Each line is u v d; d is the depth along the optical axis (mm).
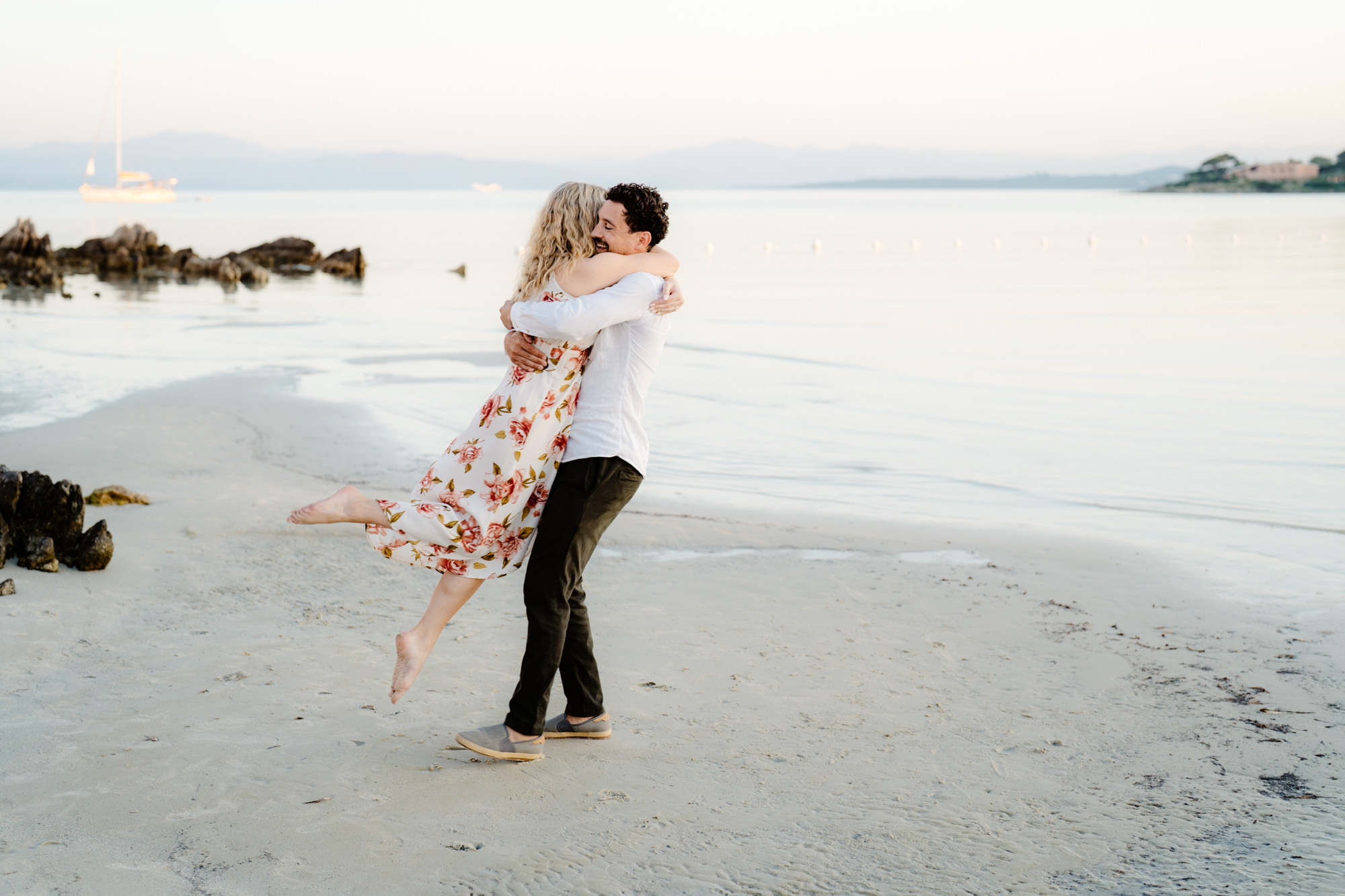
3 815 3125
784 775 3555
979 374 14969
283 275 35500
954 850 3053
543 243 3430
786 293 28625
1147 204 147000
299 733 3803
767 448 10344
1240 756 3723
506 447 3383
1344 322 20500
